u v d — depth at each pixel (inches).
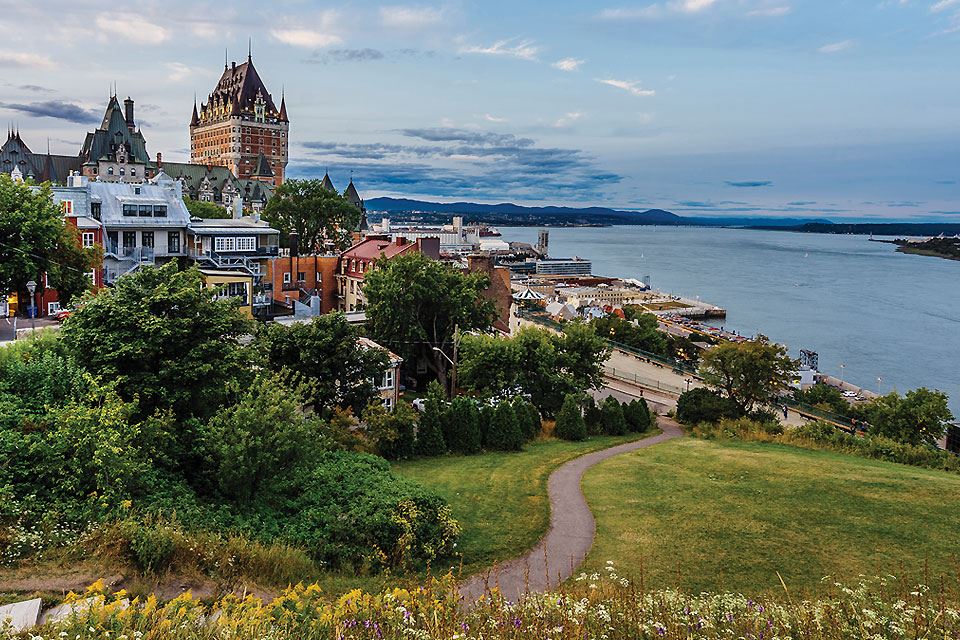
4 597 510.6
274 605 479.2
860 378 6653.5
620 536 1061.1
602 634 415.2
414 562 927.7
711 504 1204.5
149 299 1020.5
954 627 437.4
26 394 865.5
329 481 1056.2
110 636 397.7
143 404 992.9
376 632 423.2
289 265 3452.3
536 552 1010.1
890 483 1316.4
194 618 424.2
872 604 500.1
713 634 435.5
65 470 736.3
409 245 3457.2
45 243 1942.7
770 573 898.7
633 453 1704.0
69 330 1029.2
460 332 2628.0
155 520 761.6
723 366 2468.0
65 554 618.8
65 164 7032.5
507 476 1449.3
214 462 933.8
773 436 2126.0
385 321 2524.6
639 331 4864.7
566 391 2346.2
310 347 1633.9
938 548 971.9
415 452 1663.4
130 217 2876.5
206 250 3043.8
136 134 7116.1
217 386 1029.8
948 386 6422.2
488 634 412.2
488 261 3666.3
